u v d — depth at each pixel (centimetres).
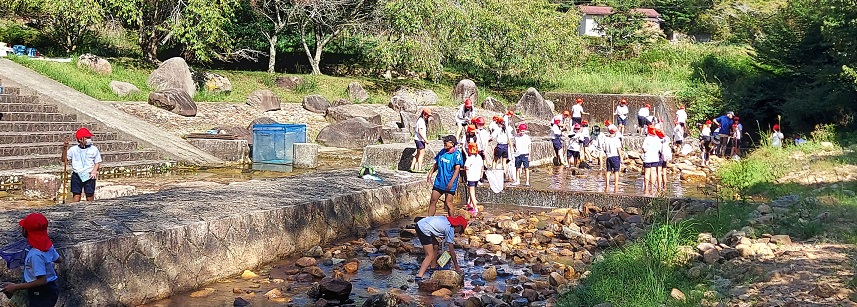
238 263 1005
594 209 1576
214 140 2267
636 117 3784
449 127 3134
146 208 1037
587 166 2441
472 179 1552
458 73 4359
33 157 1788
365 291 933
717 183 2016
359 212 1334
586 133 2548
